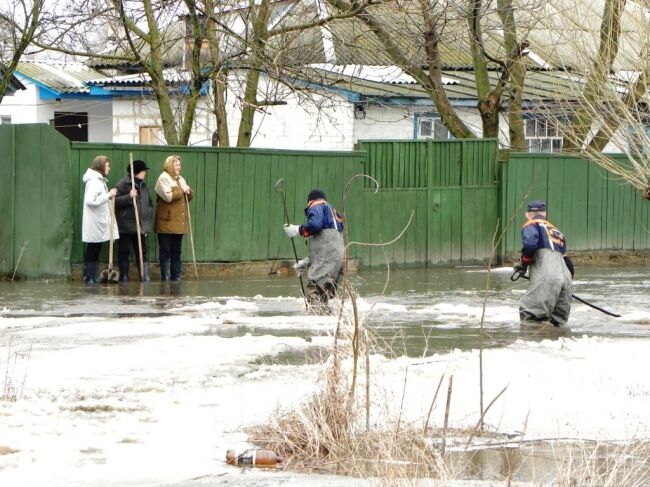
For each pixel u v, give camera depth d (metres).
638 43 18.94
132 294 18.03
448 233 24.30
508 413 8.55
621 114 18.75
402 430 7.34
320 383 8.09
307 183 22.52
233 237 21.72
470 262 24.61
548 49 30.23
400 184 23.69
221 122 23.67
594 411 8.65
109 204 19.39
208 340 12.55
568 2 23.45
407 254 23.84
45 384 9.74
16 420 8.11
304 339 12.62
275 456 7.03
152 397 9.11
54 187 19.67
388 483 6.27
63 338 12.73
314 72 23.80
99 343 12.35
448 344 12.66
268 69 21.88
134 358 11.21
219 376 10.20
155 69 23.25
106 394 9.22
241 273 21.81
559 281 14.75
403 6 23.89
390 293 19.02
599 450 7.38
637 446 7.39
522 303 14.98
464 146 24.41
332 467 6.96
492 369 10.52
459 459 7.05
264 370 10.44
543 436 7.82
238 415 8.31
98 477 6.57
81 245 20.09
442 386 9.48
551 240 14.91
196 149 21.17
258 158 21.91
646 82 17.98
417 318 15.30
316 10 24.16
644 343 12.76
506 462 7.04
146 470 6.76
